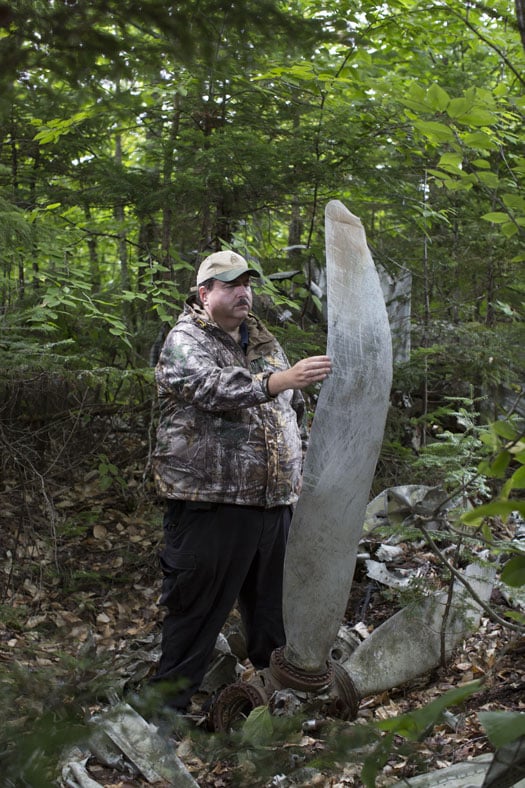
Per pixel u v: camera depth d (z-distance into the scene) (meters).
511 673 3.14
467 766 2.21
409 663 3.22
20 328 4.65
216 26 1.46
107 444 5.17
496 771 1.12
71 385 4.80
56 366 4.51
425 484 4.96
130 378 4.85
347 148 4.97
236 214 5.29
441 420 5.71
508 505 1.12
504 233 1.97
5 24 1.31
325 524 2.64
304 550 2.67
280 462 2.99
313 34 1.48
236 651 3.60
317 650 2.73
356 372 2.61
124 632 3.92
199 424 2.93
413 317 5.94
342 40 1.51
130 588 4.33
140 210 5.05
